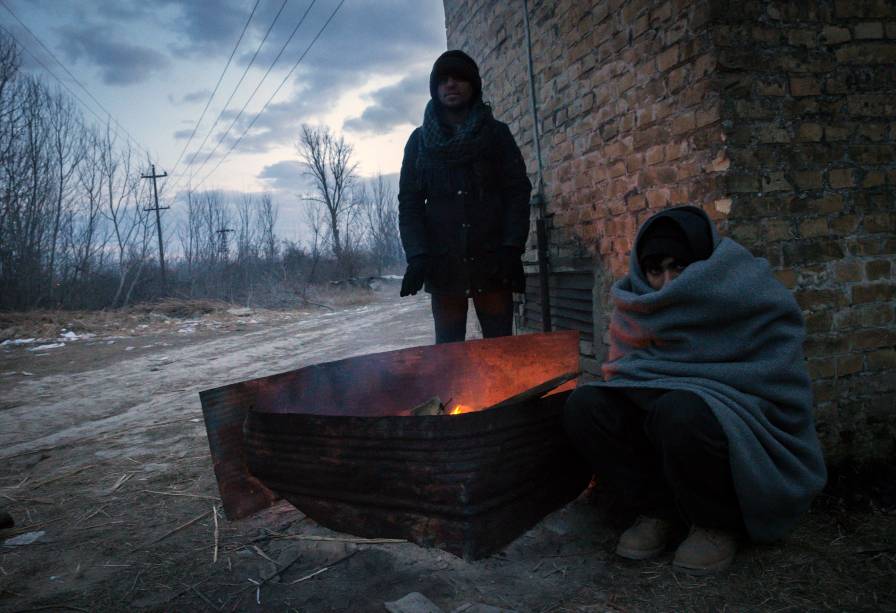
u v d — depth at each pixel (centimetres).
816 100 244
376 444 211
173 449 390
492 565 206
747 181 236
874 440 255
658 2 267
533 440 219
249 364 780
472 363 294
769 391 192
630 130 297
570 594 186
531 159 422
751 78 237
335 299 2228
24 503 305
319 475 228
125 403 575
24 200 1652
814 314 246
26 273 1597
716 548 192
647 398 203
